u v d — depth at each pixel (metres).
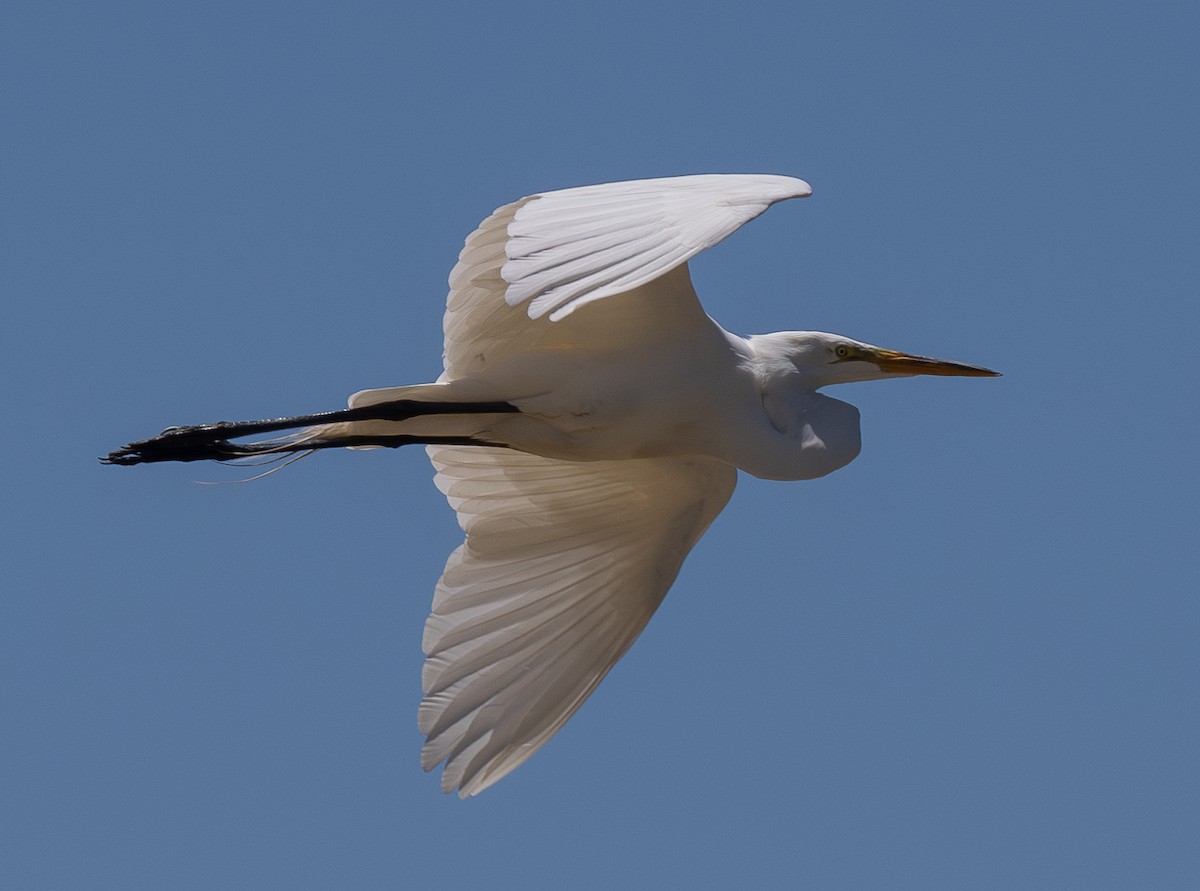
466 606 11.57
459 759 11.30
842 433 11.43
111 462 10.72
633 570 11.73
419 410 10.64
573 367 10.69
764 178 8.59
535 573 11.67
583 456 11.01
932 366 12.16
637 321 10.62
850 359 12.02
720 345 11.01
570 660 11.61
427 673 11.41
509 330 10.60
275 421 10.72
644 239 7.88
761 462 11.16
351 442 10.95
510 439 10.95
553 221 8.09
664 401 10.77
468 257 9.74
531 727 11.47
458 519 11.70
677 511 11.67
